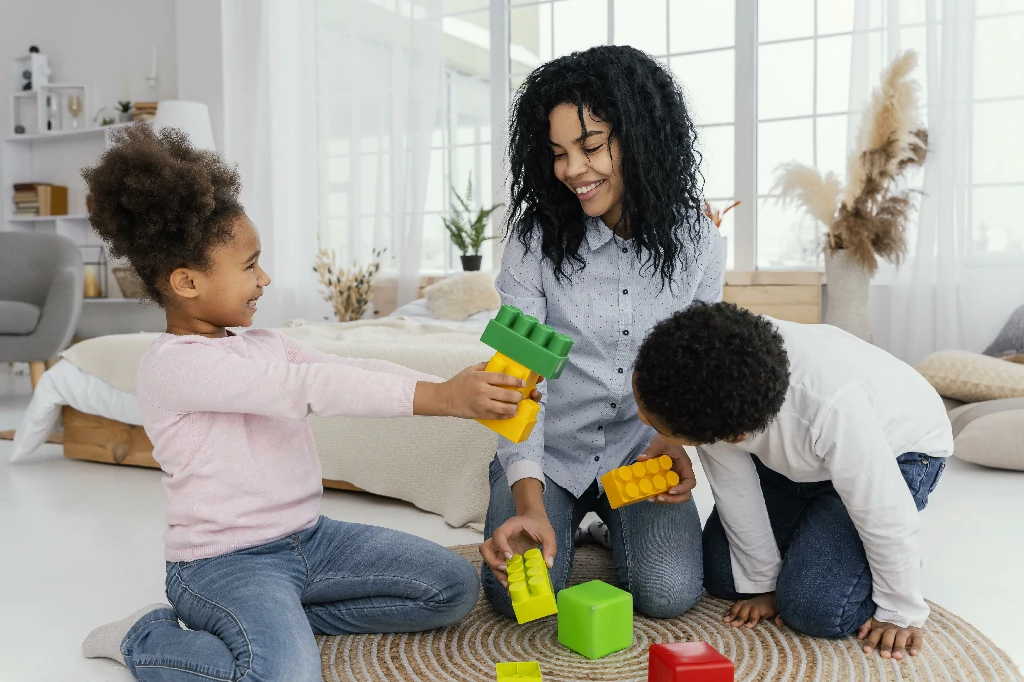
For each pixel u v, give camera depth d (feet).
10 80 16.80
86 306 16.22
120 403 7.87
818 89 11.42
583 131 3.98
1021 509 6.14
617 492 3.98
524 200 4.47
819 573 3.88
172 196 3.51
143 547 5.57
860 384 3.77
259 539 3.63
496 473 4.66
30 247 12.64
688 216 4.38
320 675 3.28
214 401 3.38
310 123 13.99
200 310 3.73
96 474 7.76
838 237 10.07
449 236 13.57
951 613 4.14
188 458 3.54
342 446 6.56
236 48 14.25
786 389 3.52
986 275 9.96
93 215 3.64
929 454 4.20
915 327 10.23
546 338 3.27
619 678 3.54
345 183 13.98
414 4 13.14
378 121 13.47
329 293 13.91
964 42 9.95
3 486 7.29
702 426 3.37
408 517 6.11
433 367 6.35
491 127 13.33
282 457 3.75
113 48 15.87
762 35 11.67
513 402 3.14
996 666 3.54
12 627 4.27
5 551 5.50
